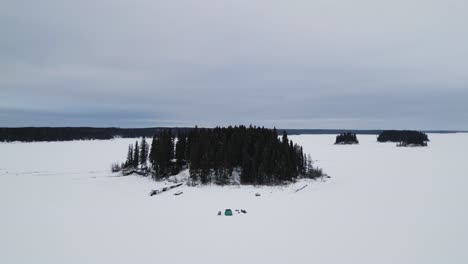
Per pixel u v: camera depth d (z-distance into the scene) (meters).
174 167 72.44
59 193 55.59
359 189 60.22
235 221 39.00
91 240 32.34
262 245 31.06
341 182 68.19
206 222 38.62
